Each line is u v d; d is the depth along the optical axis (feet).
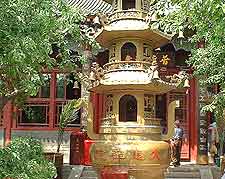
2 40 23.35
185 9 28.68
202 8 25.88
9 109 75.97
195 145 74.38
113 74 40.52
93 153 40.22
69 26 36.04
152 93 41.42
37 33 26.43
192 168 63.00
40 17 27.14
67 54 39.75
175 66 76.43
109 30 40.78
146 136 39.65
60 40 37.45
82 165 65.77
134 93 40.47
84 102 46.85
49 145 74.95
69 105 60.13
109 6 77.15
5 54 23.58
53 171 28.81
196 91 74.54
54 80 76.79
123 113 40.63
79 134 67.31
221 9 24.04
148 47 42.60
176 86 40.50
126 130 39.52
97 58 75.66
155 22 39.11
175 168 62.85
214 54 43.47
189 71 74.43
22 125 76.23
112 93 41.29
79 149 66.95
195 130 74.79
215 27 26.66
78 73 42.22
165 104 76.64
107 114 41.98
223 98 44.86
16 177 25.18
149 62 42.09
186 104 76.07
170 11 35.47
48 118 76.59
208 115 72.64
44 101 76.89
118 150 38.24
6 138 75.46
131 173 38.29
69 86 77.46
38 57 26.27
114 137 39.63
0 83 29.58
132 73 40.04
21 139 29.25
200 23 29.04
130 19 41.39
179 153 66.49
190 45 69.26
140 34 41.22
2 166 25.35
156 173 38.88
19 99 35.68
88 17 62.28
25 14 25.96
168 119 41.73
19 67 25.43
